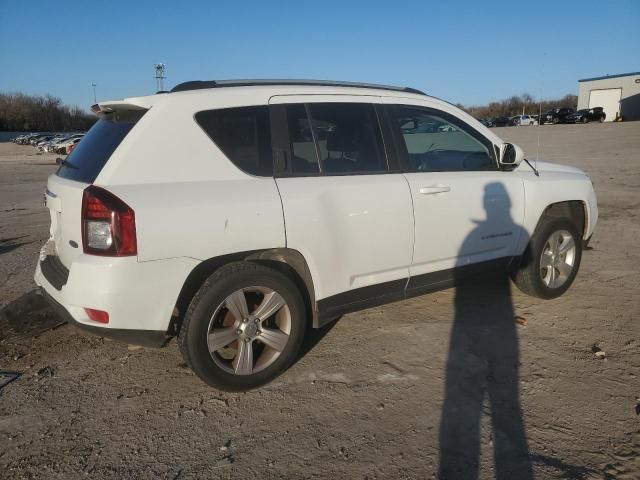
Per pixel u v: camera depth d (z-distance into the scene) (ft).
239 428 9.55
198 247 9.73
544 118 170.19
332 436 9.24
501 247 14.26
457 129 13.79
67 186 10.19
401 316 14.53
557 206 15.85
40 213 35.68
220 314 10.47
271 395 10.64
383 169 12.25
